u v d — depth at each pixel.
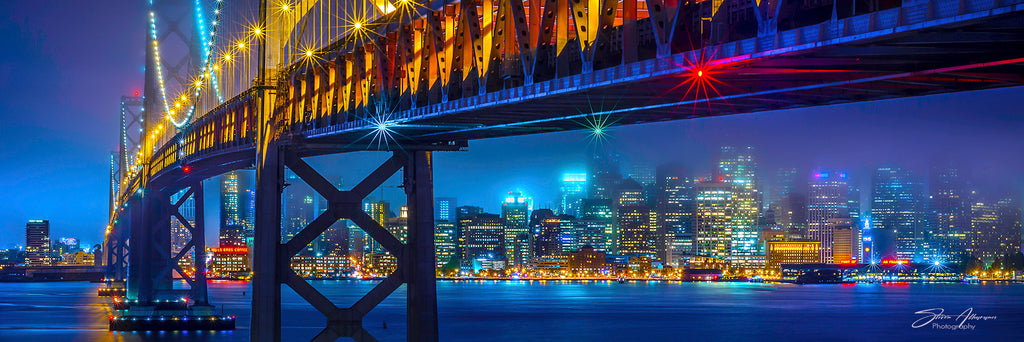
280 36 59.97
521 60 37.28
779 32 26.62
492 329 170.38
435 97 44.12
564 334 161.50
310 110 57.28
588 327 176.88
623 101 35.94
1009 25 22.41
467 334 160.88
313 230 55.84
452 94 42.72
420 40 45.91
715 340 156.50
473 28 40.91
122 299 157.88
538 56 36.31
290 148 56.44
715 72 29.30
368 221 55.38
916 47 25.05
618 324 184.25
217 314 132.38
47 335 131.25
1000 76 28.02
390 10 48.69
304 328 145.62
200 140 94.50
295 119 58.12
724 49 28.31
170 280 141.25
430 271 54.78
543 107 38.50
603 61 33.62
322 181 55.97
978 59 26.16
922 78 28.55
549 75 36.38
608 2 33.19
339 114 53.66
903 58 26.44
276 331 54.91
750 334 167.88
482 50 40.34
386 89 49.00
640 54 32.00
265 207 56.06
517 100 37.38
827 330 178.25
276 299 55.03
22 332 136.88
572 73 35.12
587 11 34.00
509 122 44.72
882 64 27.36
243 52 75.94
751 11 28.17
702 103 35.31
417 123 46.75
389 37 49.03
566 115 40.88
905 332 176.75
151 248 133.88
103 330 137.12
